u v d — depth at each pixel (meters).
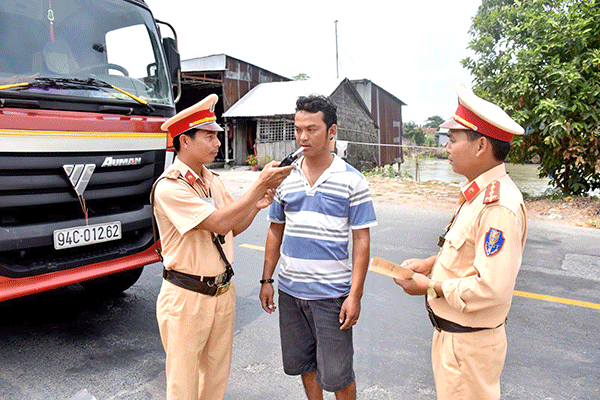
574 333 3.56
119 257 3.51
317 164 2.20
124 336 3.62
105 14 3.88
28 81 3.10
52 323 3.86
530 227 6.98
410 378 2.99
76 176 3.18
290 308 2.31
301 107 2.09
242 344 3.46
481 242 1.64
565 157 8.48
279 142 17.03
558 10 8.67
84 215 3.29
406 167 27.45
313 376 2.42
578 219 7.40
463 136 1.72
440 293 1.77
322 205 2.18
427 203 8.90
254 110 17.09
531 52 8.29
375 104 23.78
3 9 3.22
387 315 3.94
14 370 3.10
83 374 3.06
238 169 17.55
